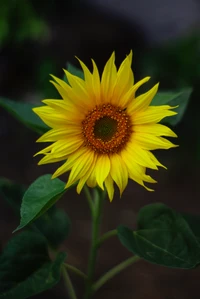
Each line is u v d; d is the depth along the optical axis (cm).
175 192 226
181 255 111
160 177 235
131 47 325
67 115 107
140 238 112
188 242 112
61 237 122
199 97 249
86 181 108
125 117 109
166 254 111
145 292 168
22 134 270
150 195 222
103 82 108
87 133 108
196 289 170
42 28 262
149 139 107
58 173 107
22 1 254
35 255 115
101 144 108
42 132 120
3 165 247
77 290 166
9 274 113
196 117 246
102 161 108
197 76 257
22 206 105
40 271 113
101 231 195
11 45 302
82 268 176
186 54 262
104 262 179
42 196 106
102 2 340
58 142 107
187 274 175
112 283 171
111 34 323
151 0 340
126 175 107
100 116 108
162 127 107
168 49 269
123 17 335
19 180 236
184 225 113
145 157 107
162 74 263
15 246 114
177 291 169
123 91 108
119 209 210
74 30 320
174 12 337
